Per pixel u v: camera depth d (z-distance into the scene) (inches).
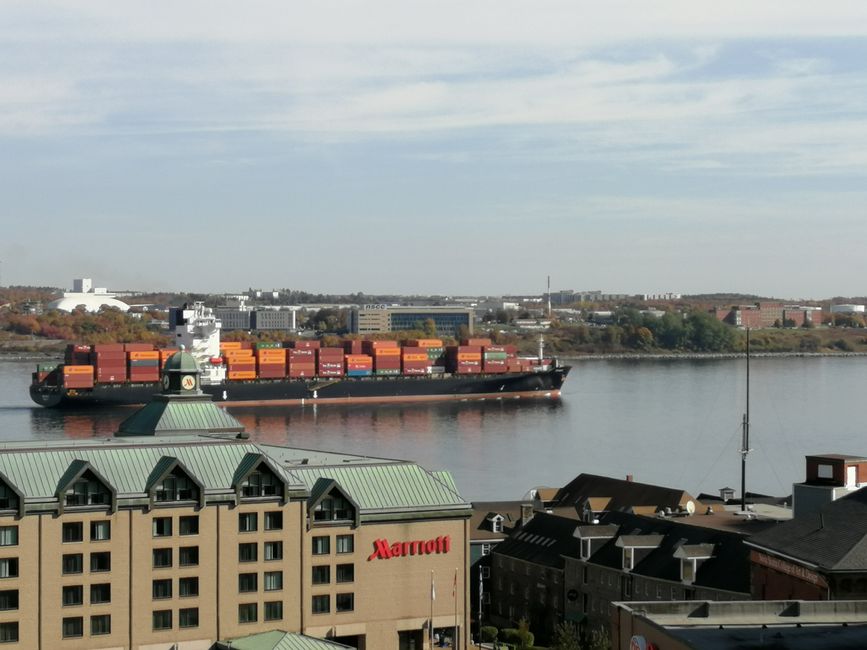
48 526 4680.1
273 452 5940.0
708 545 5580.7
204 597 4906.5
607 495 7583.7
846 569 4037.9
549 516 6791.3
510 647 5969.5
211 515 4918.8
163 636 4845.0
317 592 5118.1
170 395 6289.4
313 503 5108.3
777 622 3444.9
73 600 4724.4
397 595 5260.8
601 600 6028.5
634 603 3627.0
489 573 6904.5
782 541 4441.4
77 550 4719.5
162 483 4864.7
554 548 6461.6
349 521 5162.4
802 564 4205.2
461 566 5374.0
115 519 4773.6
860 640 3250.5
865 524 4249.5
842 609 3538.4
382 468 5418.3
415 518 5285.4
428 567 5319.9
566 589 6269.7
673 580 5561.0
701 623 3444.9
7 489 4643.2
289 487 5044.3
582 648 5792.3
